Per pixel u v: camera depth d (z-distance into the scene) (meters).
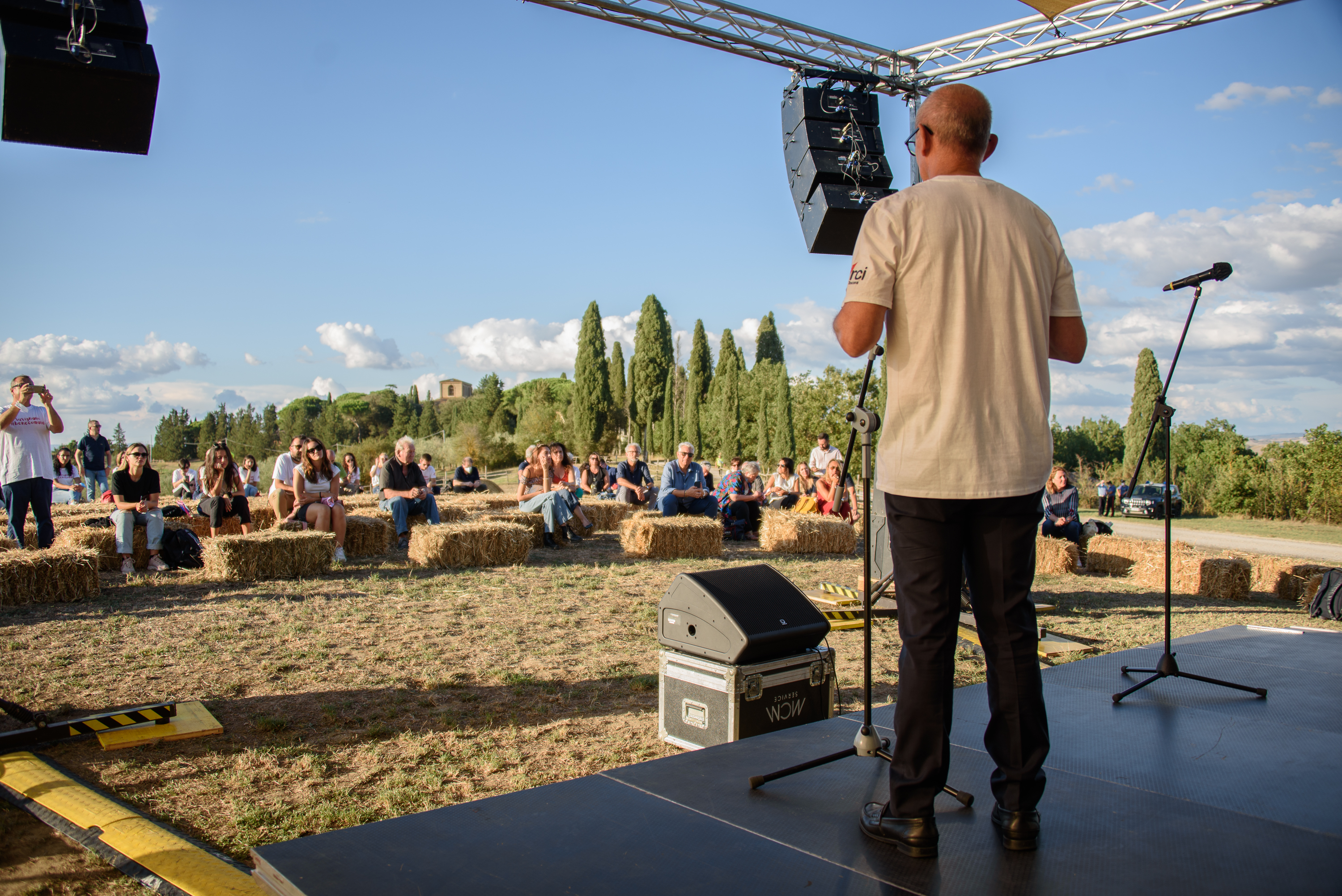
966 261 1.78
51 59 3.83
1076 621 6.46
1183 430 37.47
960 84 1.94
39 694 3.94
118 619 5.56
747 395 48.81
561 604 6.43
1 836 2.54
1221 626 6.43
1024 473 1.78
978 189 1.84
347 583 7.15
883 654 5.20
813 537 9.84
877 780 2.27
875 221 1.84
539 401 63.31
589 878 1.71
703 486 11.12
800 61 7.93
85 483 14.97
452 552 8.17
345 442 83.50
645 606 6.41
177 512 9.34
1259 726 2.77
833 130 7.21
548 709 3.92
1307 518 25.08
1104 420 55.19
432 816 2.03
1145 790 2.21
